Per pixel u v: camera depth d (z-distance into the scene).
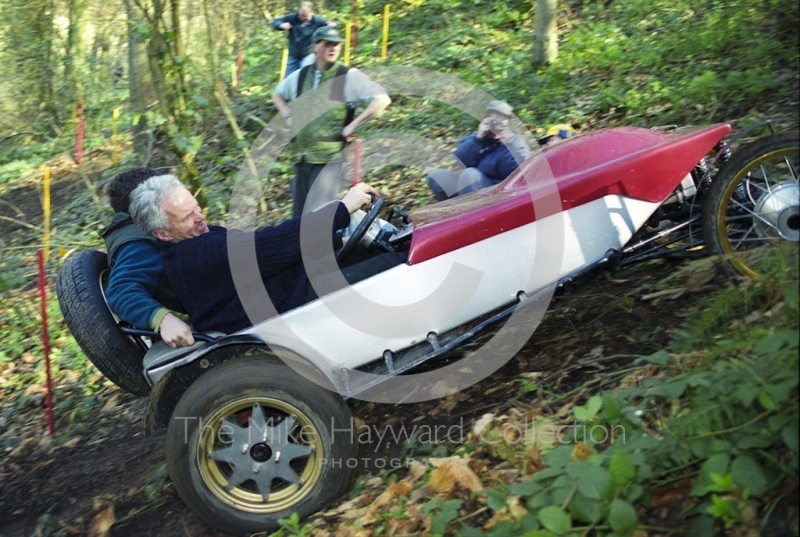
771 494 2.26
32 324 7.04
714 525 2.28
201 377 3.26
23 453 5.11
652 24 8.66
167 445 3.24
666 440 2.55
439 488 3.00
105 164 11.52
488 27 11.18
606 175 3.48
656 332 3.54
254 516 3.29
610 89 7.02
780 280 2.71
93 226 8.87
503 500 2.67
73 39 10.65
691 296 3.68
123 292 3.51
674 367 3.01
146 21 6.05
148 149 9.02
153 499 3.96
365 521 3.06
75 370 6.16
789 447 2.20
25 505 4.39
